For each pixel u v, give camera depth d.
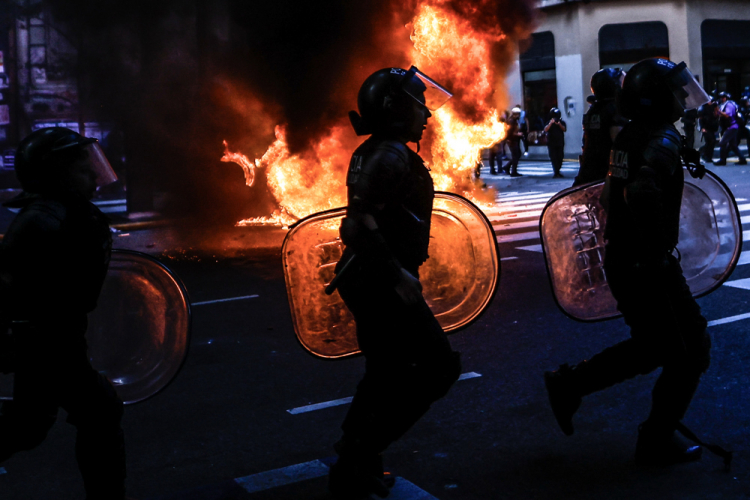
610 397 4.20
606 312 3.74
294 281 3.32
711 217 3.71
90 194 2.78
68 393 2.70
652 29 27.47
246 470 3.51
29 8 20.28
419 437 3.79
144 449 3.82
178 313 3.23
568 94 28.53
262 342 5.79
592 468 3.32
